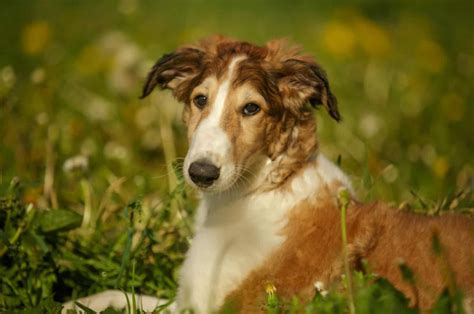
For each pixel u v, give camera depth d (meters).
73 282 8.43
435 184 11.66
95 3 28.58
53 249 8.39
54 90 14.58
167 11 28.67
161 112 12.88
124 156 11.70
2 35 21.48
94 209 9.74
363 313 5.92
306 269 7.02
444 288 6.13
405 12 28.39
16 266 8.13
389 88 16.53
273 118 7.46
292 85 7.62
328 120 14.12
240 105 7.35
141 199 8.39
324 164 7.73
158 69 8.20
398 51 20.53
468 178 11.21
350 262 6.84
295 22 26.03
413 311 5.88
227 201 7.70
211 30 23.08
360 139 13.05
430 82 17.78
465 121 15.27
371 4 30.56
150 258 8.48
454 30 24.55
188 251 7.98
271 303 6.44
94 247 8.70
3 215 8.37
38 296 8.09
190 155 7.18
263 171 7.54
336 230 7.12
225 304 7.11
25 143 11.77
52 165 10.43
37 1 29.08
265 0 33.53
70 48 19.50
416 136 14.22
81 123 13.05
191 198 9.76
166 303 7.68
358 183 9.86
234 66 7.51
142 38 20.14
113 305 7.89
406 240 6.83
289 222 7.38
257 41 21.64
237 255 7.46
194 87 7.64
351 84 17.11
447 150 13.48
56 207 9.60
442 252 6.20
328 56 19.23
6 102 12.02
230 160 7.18
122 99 14.43
